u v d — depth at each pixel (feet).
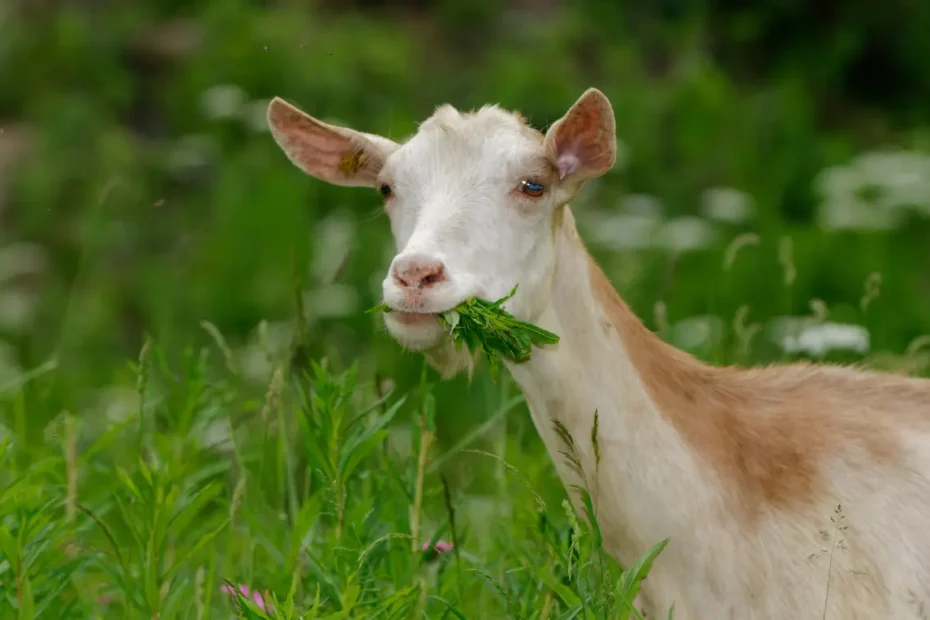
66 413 51.11
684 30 124.36
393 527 43.11
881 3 122.62
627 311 40.73
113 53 127.65
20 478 42.88
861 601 37.99
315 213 103.96
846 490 38.83
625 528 39.60
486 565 45.88
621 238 85.81
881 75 124.57
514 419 58.39
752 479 39.17
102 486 53.21
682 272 87.10
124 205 109.60
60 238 109.29
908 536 38.42
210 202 110.42
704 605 38.86
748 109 112.27
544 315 39.55
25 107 125.70
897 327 82.58
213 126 114.52
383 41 122.21
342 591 39.14
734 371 41.42
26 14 134.72
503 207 38.78
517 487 50.96
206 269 99.19
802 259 90.02
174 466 45.47
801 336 56.85
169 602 40.27
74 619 44.93
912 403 40.65
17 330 96.27
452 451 47.24
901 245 96.02
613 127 39.04
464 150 39.32
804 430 39.70
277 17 124.98
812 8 124.26
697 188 106.11
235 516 47.83
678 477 39.11
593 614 36.60
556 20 129.49
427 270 36.99
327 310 81.61
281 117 43.11
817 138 111.86
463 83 120.37
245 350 80.12
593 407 39.55
